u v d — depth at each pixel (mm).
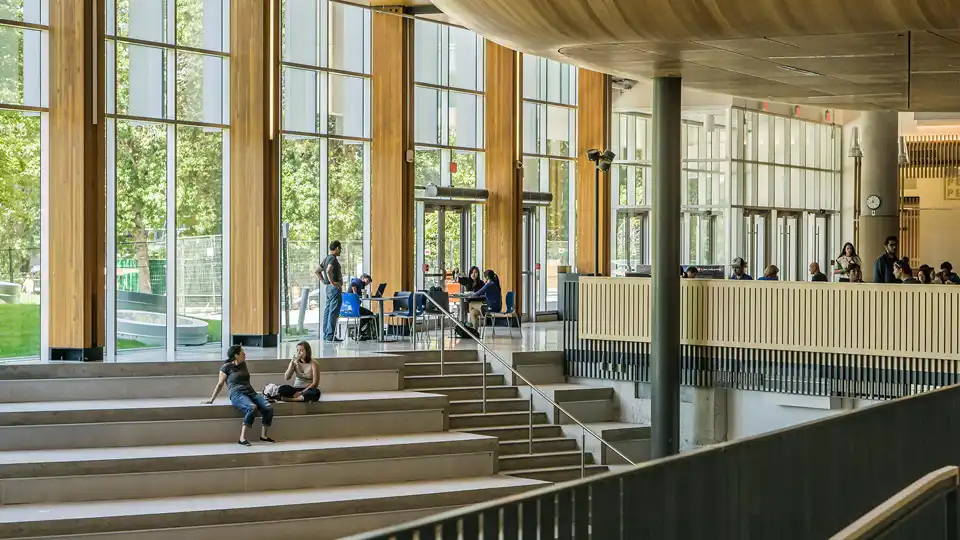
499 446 14758
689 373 16594
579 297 17781
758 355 15938
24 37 16359
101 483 11969
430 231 23391
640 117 28281
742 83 16250
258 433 13719
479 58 24625
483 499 12969
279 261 19328
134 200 17844
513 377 17109
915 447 7863
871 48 12867
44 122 16562
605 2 11992
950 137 34250
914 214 33875
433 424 14977
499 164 24297
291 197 20422
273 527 11664
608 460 15883
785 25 11672
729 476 5512
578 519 4371
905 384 14602
